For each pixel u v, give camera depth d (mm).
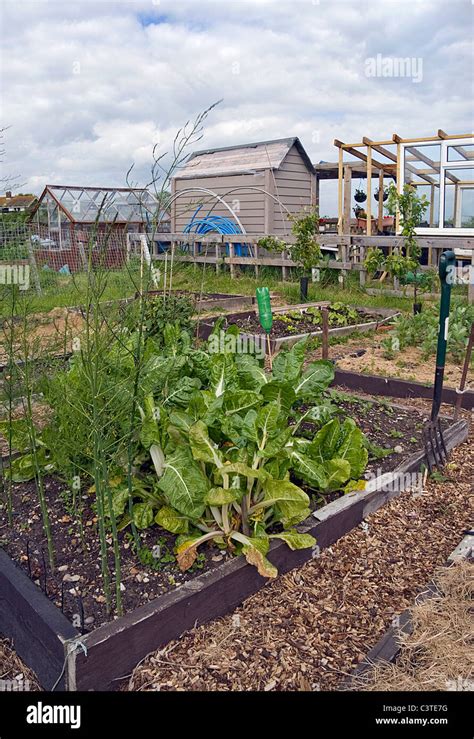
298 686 2570
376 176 18844
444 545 3574
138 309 3809
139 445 3637
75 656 2424
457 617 2900
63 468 3611
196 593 2789
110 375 3514
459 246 11586
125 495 3314
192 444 3146
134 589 2912
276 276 15336
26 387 3418
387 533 3658
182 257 7871
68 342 5094
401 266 11328
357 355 7898
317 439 3707
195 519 3189
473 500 4074
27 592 2789
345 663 2703
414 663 2666
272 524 3402
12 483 4020
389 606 3061
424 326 8633
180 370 4234
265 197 17406
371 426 4883
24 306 3959
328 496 3803
